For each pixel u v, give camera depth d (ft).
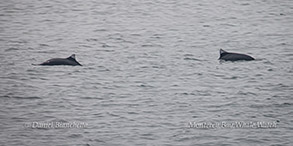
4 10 416.46
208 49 303.68
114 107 212.02
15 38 327.47
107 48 305.73
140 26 367.25
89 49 303.27
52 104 214.90
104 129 191.01
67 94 226.38
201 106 213.25
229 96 224.53
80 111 207.72
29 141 180.96
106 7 433.07
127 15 405.39
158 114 204.95
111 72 257.55
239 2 452.76
